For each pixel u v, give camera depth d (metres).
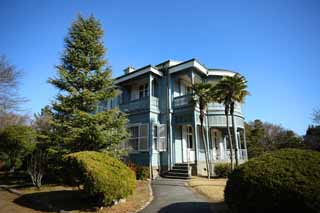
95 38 14.86
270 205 5.21
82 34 14.39
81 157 8.76
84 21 14.84
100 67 14.38
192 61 18.20
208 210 7.86
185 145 19.39
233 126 16.53
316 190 4.85
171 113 18.69
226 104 16.27
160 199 9.70
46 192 11.17
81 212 8.07
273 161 5.89
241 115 20.38
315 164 5.51
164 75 19.73
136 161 17.95
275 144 36.94
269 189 5.29
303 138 34.19
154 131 18.09
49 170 13.42
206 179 15.02
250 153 32.38
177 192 11.03
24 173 17.50
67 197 9.97
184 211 7.85
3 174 18.34
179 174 16.36
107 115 13.34
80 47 14.27
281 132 42.06
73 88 13.31
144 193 10.89
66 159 9.28
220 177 16.00
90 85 14.16
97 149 12.99
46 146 13.13
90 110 13.87
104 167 8.60
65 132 12.79
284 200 5.06
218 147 21.55
